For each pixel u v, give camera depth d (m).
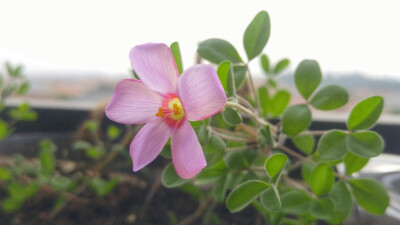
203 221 0.12
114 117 0.07
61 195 0.13
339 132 0.07
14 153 0.17
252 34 0.08
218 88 0.05
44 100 0.20
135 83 0.06
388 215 0.09
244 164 0.09
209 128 0.07
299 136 0.09
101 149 0.15
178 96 0.06
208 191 0.12
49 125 0.18
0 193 0.14
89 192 0.14
